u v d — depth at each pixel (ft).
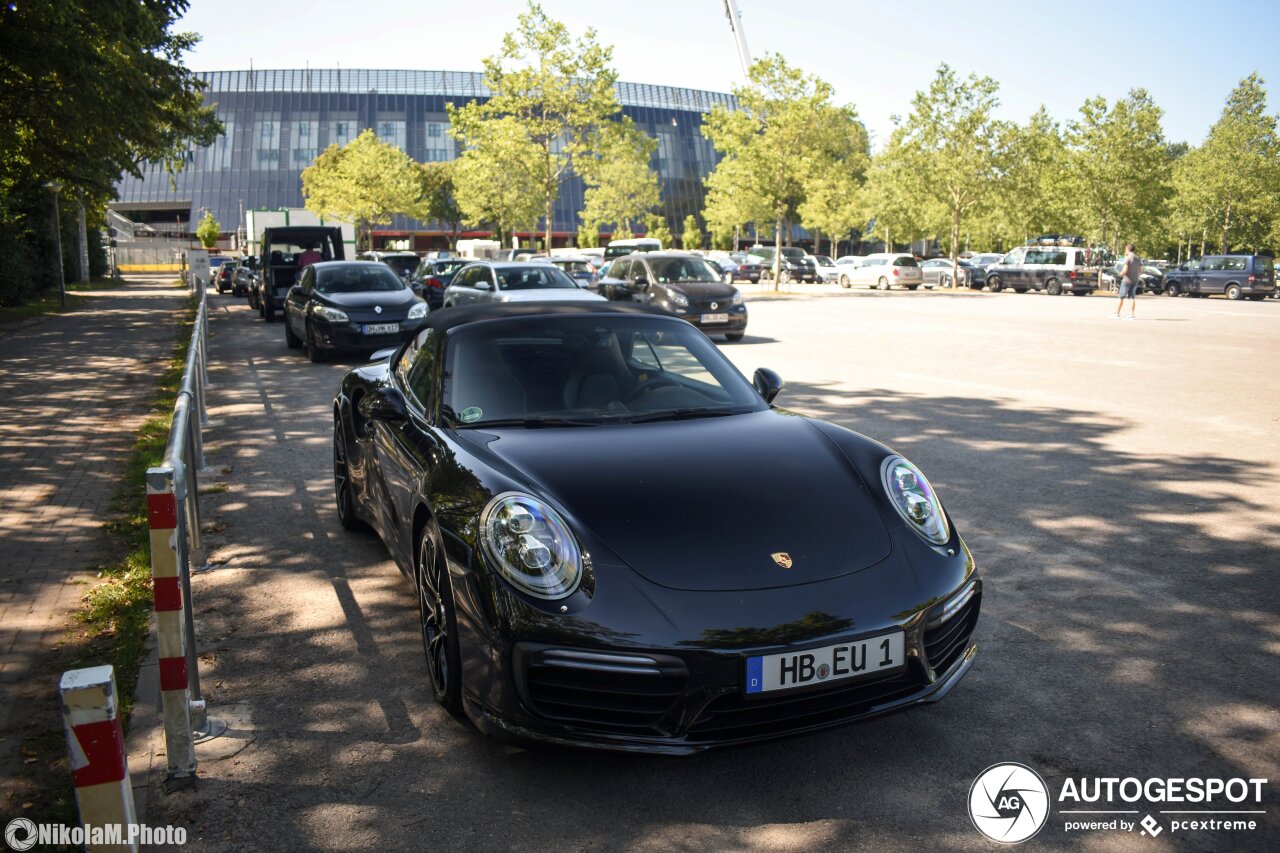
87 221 124.88
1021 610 13.28
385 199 191.11
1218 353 45.03
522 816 8.46
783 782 9.00
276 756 9.54
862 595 8.91
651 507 9.50
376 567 15.42
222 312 83.15
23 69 44.14
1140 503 18.79
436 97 335.67
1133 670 11.31
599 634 8.38
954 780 8.99
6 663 11.63
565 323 13.76
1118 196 134.10
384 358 17.37
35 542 16.57
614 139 108.99
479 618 8.93
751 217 179.52
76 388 35.96
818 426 12.04
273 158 323.98
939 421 27.53
